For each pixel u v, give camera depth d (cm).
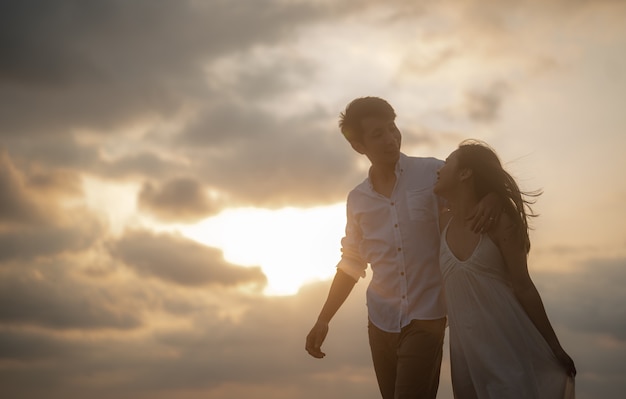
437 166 410
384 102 409
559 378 341
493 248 353
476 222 348
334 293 434
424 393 388
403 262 400
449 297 366
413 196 404
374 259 413
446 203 399
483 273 353
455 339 366
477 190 361
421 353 389
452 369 370
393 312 402
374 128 402
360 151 416
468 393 363
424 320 393
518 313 350
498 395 344
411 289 398
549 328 345
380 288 409
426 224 402
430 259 398
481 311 352
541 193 363
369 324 417
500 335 348
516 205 356
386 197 411
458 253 363
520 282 348
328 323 434
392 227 405
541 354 345
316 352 434
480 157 361
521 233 352
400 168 410
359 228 426
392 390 420
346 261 432
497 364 346
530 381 342
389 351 410
